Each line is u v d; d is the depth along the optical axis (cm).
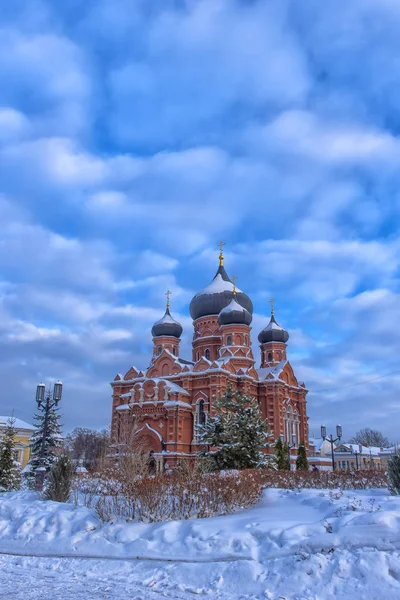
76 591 1189
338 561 1194
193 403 6612
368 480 2900
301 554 1261
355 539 1263
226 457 3812
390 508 1580
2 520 1947
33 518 1856
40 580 1305
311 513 1781
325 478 2853
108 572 1368
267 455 3997
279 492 2289
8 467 3328
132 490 1809
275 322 8425
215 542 1404
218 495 1859
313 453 9150
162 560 1395
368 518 1334
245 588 1182
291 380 7731
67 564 1469
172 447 6159
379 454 12244
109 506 1850
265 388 7012
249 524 1534
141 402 6538
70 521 1769
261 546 1356
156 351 8144
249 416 4066
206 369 6750
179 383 6838
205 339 7812
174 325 8231
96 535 1605
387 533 1258
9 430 4719
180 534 1518
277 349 8231
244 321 7450
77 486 2514
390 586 1094
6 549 1675
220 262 8550
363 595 1079
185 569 1300
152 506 1758
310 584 1151
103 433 10762
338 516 1484
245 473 2527
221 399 4259
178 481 1942
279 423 6800
